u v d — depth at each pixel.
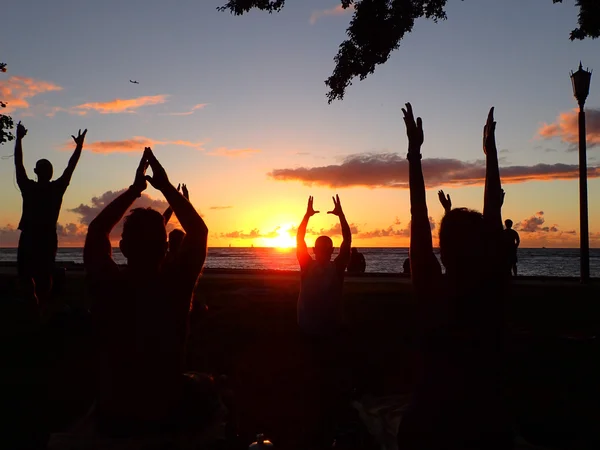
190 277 3.41
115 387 3.30
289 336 9.12
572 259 103.69
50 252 9.31
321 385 6.40
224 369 7.13
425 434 2.99
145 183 3.53
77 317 9.70
